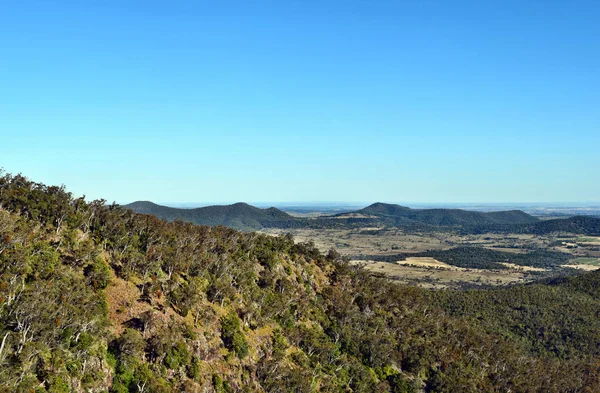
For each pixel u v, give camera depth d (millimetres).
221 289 96875
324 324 117875
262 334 99562
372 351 114688
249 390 83750
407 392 109688
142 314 78812
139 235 106625
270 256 126625
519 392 118188
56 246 84938
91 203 106625
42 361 63250
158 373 75125
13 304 64938
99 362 70250
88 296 75188
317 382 98438
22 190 93250
